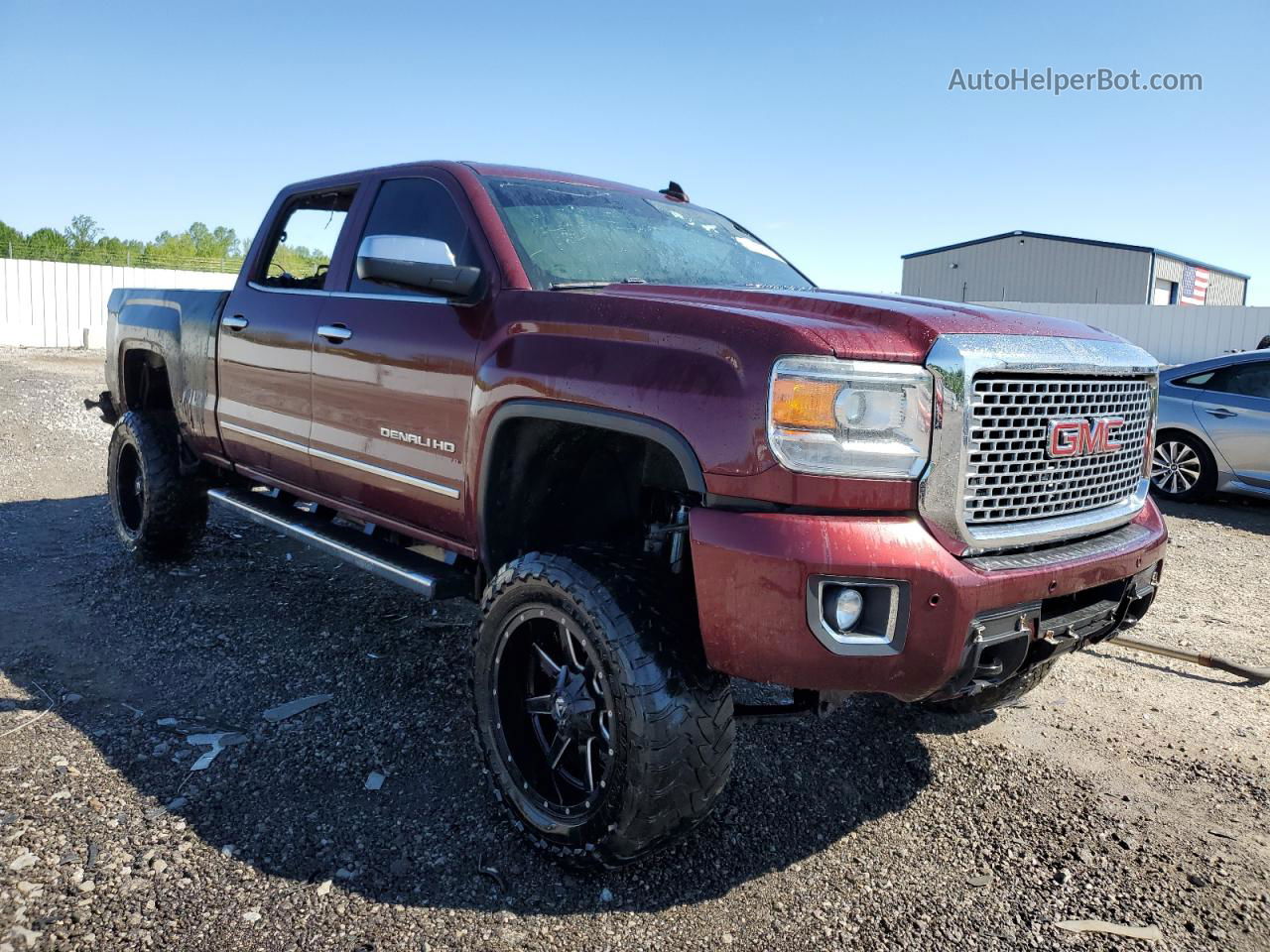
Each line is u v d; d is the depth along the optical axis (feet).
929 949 7.54
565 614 8.21
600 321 8.58
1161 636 15.43
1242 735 11.66
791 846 8.98
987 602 7.33
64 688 11.78
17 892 7.64
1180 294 122.83
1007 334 7.97
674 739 7.64
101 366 58.85
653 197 12.98
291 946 7.23
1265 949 7.65
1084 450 8.41
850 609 7.11
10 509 21.31
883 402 7.23
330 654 13.25
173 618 14.51
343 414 11.80
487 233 10.27
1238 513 27.55
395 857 8.50
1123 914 8.06
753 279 11.87
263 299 13.73
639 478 10.10
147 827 8.73
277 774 9.86
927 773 10.51
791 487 7.16
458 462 10.00
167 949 7.11
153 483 16.28
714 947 7.48
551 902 7.97
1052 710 12.31
